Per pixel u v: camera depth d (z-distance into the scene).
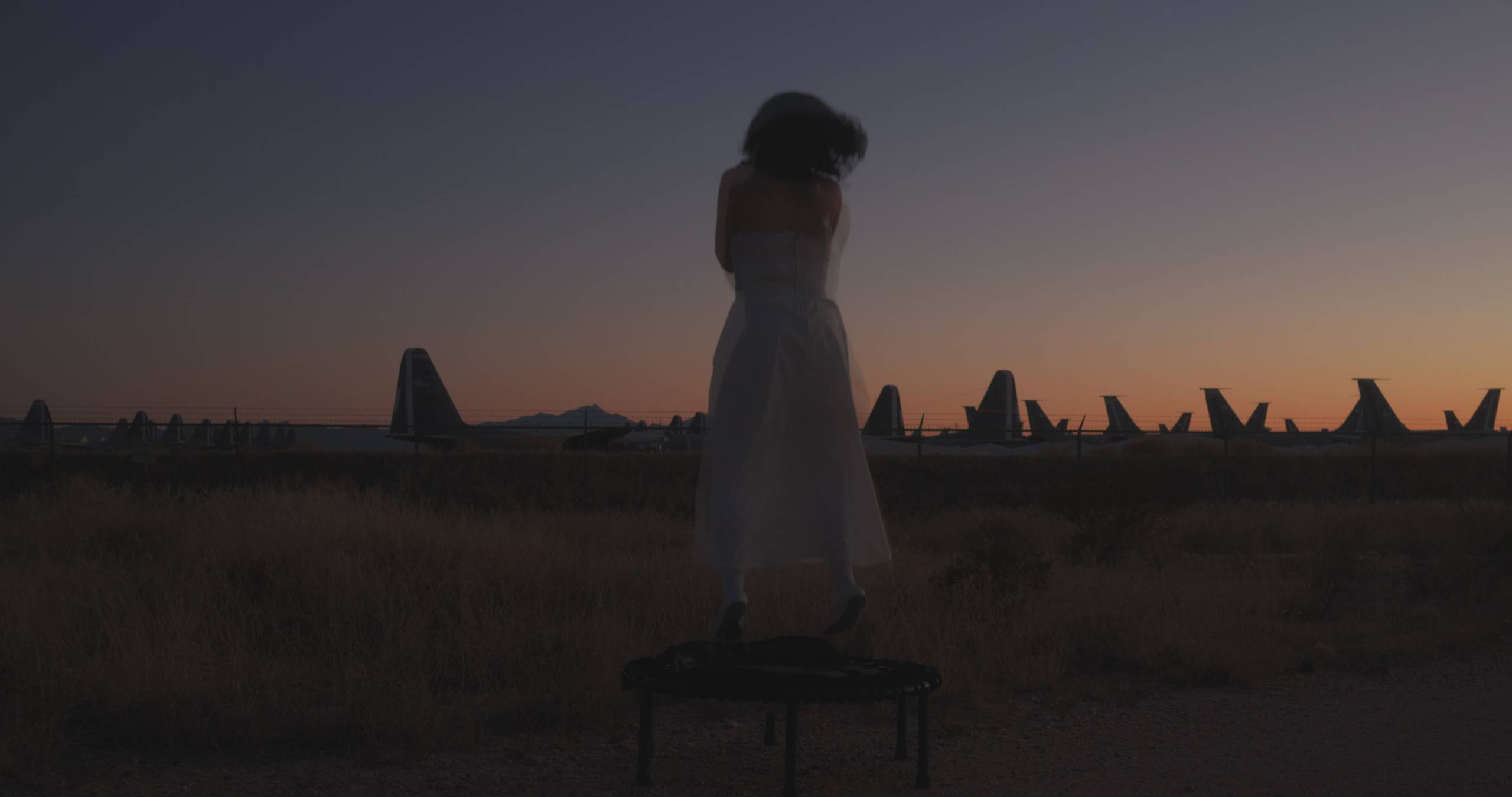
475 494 26.08
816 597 8.41
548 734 5.33
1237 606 9.61
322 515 11.68
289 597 8.27
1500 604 9.84
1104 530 15.85
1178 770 4.57
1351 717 5.73
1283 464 32.81
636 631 7.67
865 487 3.72
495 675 6.54
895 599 8.48
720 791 4.23
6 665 5.99
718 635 3.56
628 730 5.44
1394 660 7.53
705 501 3.66
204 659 6.18
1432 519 19.64
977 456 32.38
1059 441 43.88
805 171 3.59
